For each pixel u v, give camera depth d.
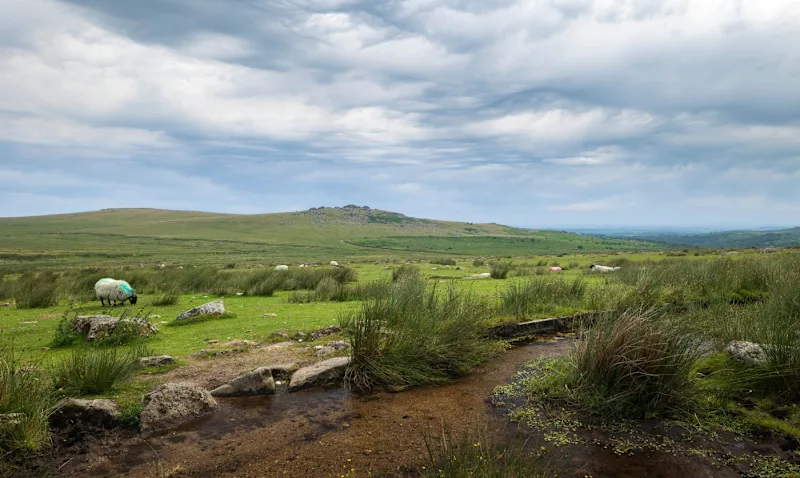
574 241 173.12
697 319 8.44
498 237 181.88
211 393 6.91
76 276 26.25
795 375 5.95
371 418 6.03
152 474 4.76
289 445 5.32
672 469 4.62
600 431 5.53
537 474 4.34
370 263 52.47
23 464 4.91
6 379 5.50
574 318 10.52
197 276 23.22
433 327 8.44
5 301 18.61
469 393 6.92
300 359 8.27
